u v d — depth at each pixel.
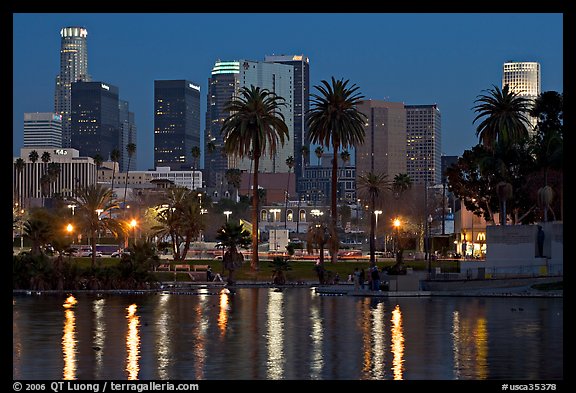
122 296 75.25
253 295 76.75
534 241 92.75
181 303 65.00
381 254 172.12
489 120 140.38
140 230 184.00
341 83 127.50
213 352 35.44
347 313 54.84
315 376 29.67
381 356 34.34
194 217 131.62
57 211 163.25
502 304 63.50
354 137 127.25
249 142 120.94
